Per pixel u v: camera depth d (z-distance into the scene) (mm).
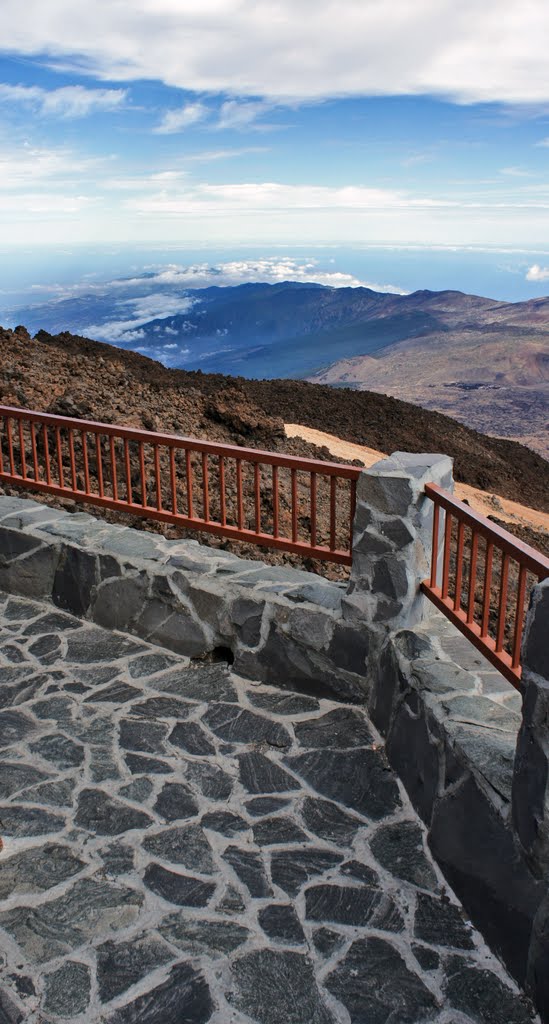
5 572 7035
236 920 3627
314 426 39031
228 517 10758
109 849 4059
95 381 17625
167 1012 3145
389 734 4879
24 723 5188
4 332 19781
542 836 3090
